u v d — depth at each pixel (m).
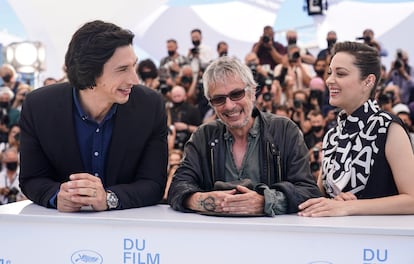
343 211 1.56
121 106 1.78
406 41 3.85
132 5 4.11
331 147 1.91
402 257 1.30
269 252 1.37
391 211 1.58
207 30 4.10
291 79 4.01
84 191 1.57
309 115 3.98
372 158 1.76
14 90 4.18
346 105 1.89
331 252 1.34
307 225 1.35
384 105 3.88
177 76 4.09
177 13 4.11
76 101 1.78
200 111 4.06
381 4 3.87
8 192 4.21
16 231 1.51
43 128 1.78
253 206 1.58
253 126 1.88
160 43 4.13
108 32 1.62
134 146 1.79
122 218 1.45
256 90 1.95
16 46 4.13
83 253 1.46
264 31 4.03
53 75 4.20
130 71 1.64
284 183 1.66
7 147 4.21
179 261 1.42
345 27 3.94
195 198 1.63
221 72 1.77
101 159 1.80
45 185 1.75
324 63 3.96
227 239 1.39
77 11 4.13
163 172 1.86
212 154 1.88
